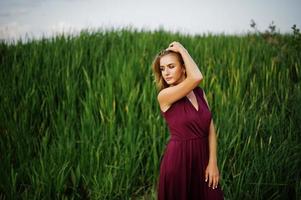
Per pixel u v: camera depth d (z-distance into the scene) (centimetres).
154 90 419
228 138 365
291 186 332
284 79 484
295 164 340
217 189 251
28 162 354
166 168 249
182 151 244
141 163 353
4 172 334
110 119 375
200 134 244
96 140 362
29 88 440
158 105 409
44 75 471
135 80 457
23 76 476
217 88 428
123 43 577
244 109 404
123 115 392
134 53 523
